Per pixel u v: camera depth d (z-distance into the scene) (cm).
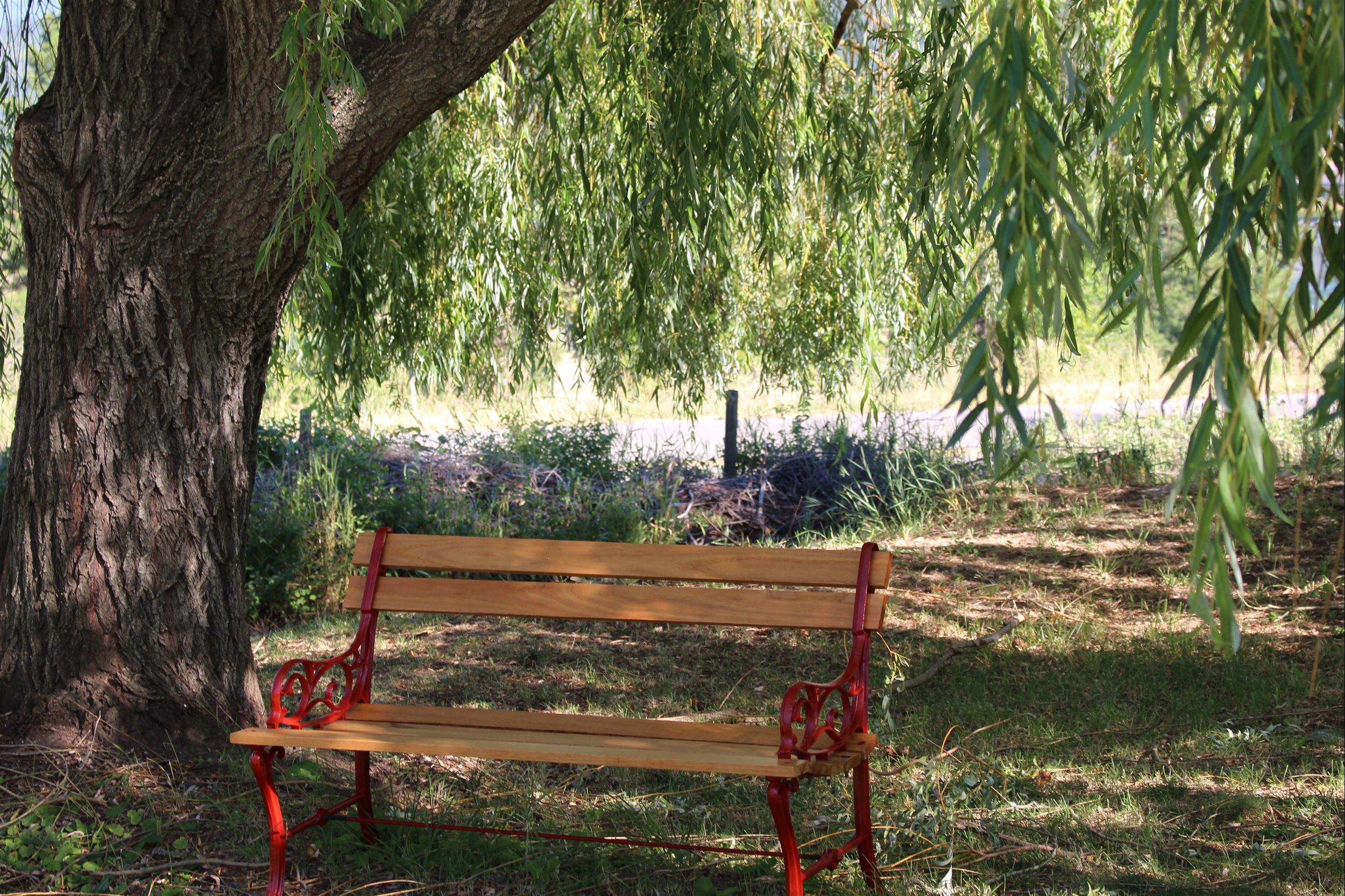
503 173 614
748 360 812
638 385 755
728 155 534
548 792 421
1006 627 648
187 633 408
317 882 338
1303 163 182
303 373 691
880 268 644
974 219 218
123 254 395
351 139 374
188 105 394
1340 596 645
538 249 639
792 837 292
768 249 612
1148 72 208
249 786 387
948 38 427
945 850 366
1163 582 725
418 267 621
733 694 566
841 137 573
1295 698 505
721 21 524
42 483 400
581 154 548
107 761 383
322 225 351
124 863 337
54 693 394
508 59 580
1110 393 1448
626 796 420
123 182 392
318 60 358
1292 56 188
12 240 529
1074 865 355
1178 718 489
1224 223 188
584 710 545
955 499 955
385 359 652
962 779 413
